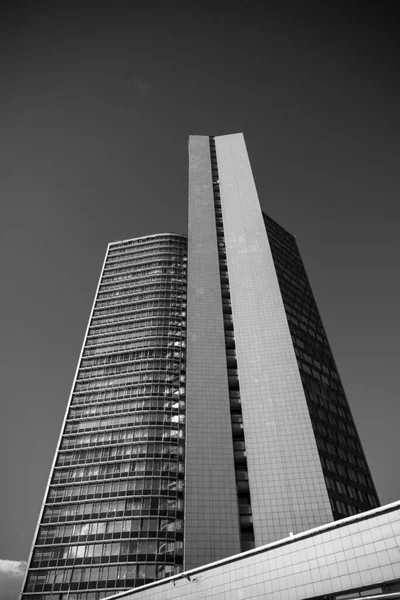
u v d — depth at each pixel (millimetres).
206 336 75000
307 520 51469
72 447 86750
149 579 67375
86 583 67875
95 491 78938
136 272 121625
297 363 70688
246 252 91688
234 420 63688
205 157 121938
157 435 86188
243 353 72625
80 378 99438
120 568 68750
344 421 74875
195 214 102812
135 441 85438
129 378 97188
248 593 30891
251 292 82938
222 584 32781
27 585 68688
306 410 63562
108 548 71188
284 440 59969
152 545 71000
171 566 68938
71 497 78750
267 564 31016
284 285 92938
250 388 67125
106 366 100625
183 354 101438
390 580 25031
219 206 106312
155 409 90625
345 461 66312
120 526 73500
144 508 75312
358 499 61750
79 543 72438
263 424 62156
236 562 32938
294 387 66812
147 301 112875
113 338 106250
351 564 27016
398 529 26062
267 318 77812
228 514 51812
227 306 82062
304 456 58125
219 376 68688
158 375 96812
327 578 27625
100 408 92688
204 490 54031
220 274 88188
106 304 114500
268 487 54812
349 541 27797
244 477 56781
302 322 87375
